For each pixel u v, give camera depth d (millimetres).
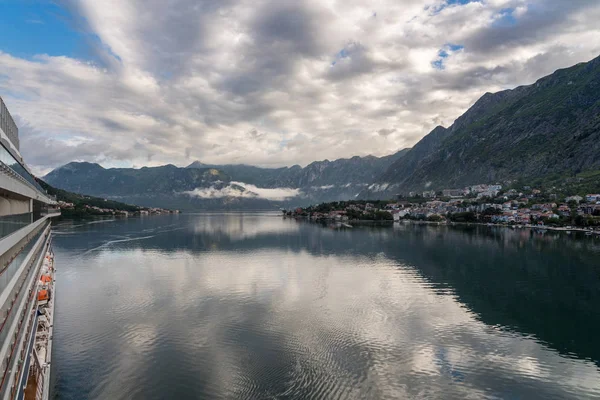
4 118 49281
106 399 37094
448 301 72625
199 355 46688
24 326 28984
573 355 49781
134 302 68625
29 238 44125
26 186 39781
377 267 106562
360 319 60781
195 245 155875
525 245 153875
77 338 51406
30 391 33125
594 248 143000
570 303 72562
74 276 91375
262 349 48719
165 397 37625
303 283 85562
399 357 47594
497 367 46062
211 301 69875
